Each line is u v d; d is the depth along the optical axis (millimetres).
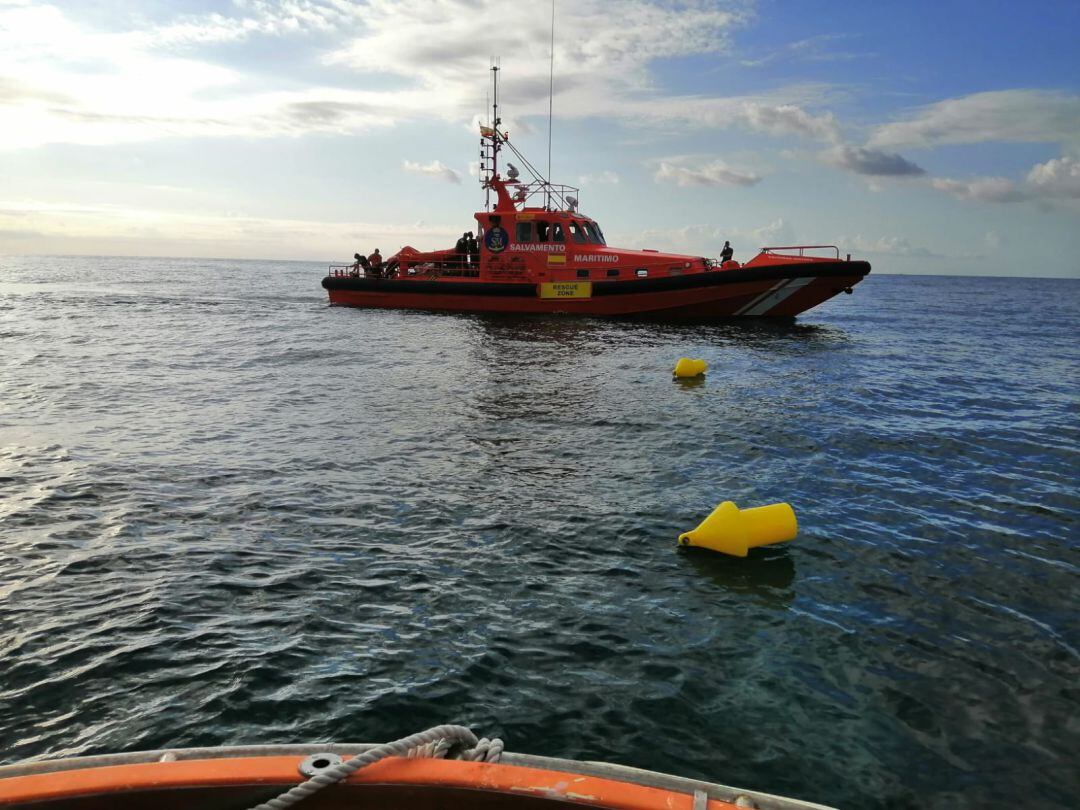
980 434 10523
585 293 25453
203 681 4133
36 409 11164
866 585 5594
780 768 3520
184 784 2158
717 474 8320
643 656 4500
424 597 5211
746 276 23625
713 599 5285
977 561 6070
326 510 6914
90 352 17594
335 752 2342
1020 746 3721
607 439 9859
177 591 5227
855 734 3793
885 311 41781
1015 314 41562
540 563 5836
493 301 26781
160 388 13141
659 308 24938
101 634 4629
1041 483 8242
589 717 3873
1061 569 5945
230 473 7992
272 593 5230
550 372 15383
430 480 7887
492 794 2164
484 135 27000
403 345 19469
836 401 12789
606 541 6316
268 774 2197
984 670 4438
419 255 29375
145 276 79312
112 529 6340
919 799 3332
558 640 4664
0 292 42094
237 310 30453
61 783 2127
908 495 7738
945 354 20156
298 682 4145
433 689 4090
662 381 14500
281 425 10375
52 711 3857
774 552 6180
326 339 20672
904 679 4320
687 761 3551
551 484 7828
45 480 7609
